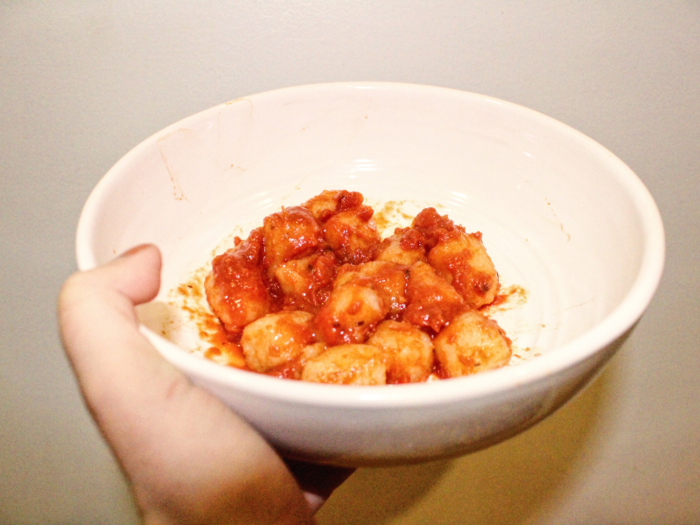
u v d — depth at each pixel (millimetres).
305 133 295
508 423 171
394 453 171
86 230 213
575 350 166
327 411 157
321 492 248
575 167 256
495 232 281
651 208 218
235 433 179
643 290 187
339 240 266
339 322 222
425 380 221
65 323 182
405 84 288
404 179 302
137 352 176
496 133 281
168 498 185
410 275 245
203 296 261
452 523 397
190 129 266
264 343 224
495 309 256
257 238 261
